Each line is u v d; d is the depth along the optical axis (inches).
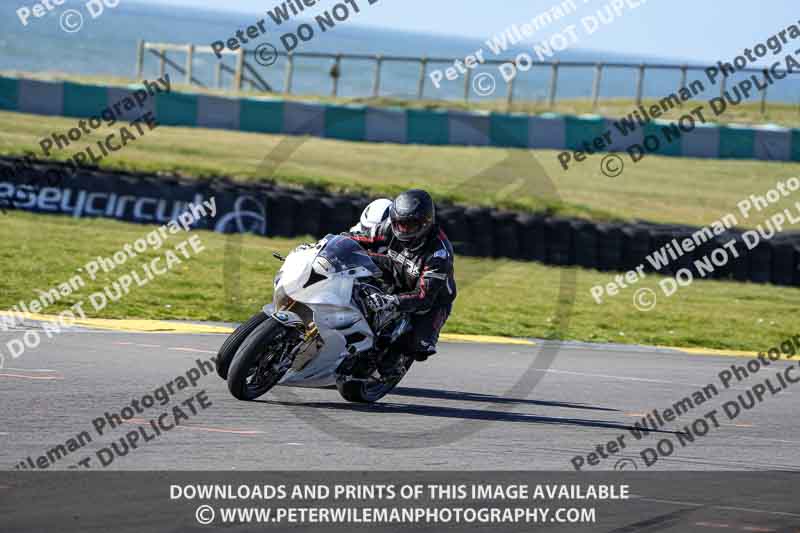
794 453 933.2
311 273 891.4
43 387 874.8
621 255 2404.0
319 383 910.4
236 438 759.7
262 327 871.7
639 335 1750.7
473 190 2977.4
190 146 3127.5
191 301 1579.7
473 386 1142.3
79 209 2228.1
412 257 952.9
